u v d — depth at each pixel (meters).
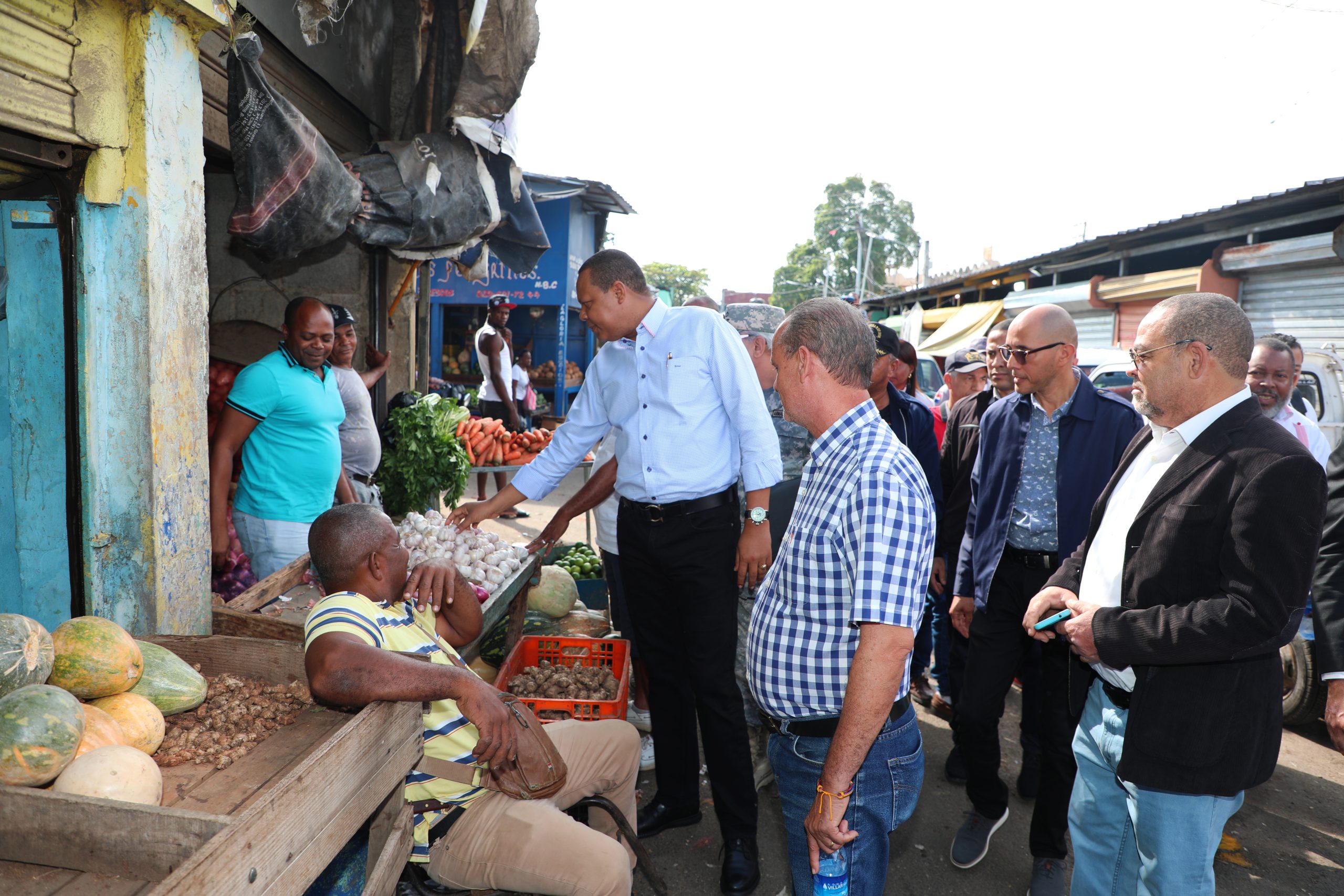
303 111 5.19
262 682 2.26
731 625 3.15
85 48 2.35
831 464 2.08
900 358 5.00
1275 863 3.52
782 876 3.27
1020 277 18.22
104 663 1.87
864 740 1.90
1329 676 2.36
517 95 4.76
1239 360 2.06
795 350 2.11
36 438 2.57
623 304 3.09
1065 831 3.08
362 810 1.74
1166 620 1.99
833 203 77.12
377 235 4.55
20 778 1.55
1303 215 9.70
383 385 6.54
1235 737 2.03
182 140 2.71
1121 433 3.03
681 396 3.05
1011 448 3.23
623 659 3.97
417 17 6.55
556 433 3.61
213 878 1.25
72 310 2.51
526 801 2.23
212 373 4.90
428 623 2.42
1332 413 6.36
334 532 2.17
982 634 3.26
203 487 2.88
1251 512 1.90
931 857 3.46
